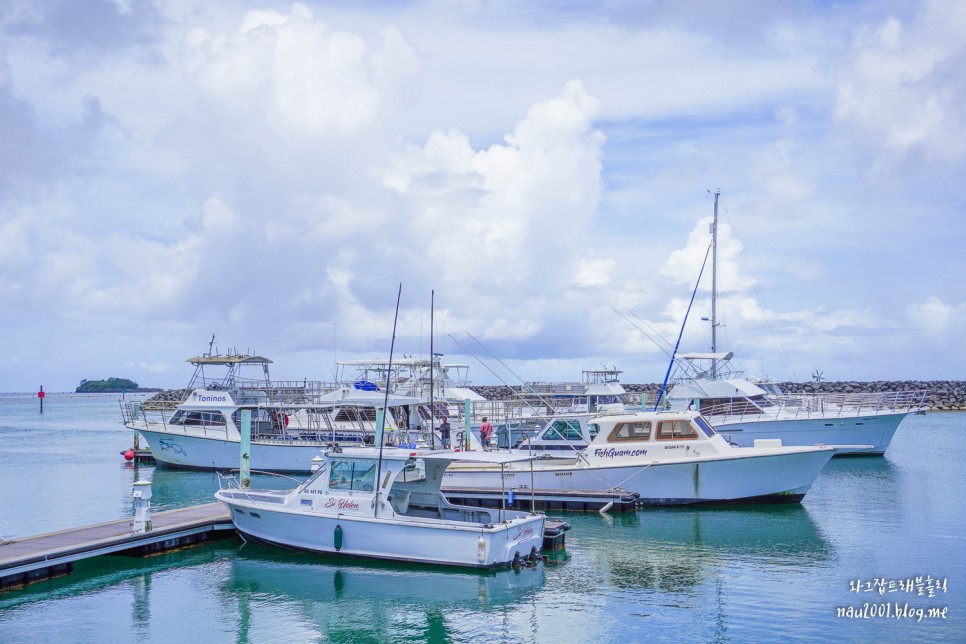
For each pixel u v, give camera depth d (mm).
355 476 21703
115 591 19594
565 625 17219
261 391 42812
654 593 19234
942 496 32094
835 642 16078
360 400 36062
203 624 17547
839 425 43594
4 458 50344
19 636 16750
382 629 17188
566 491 29062
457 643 16391
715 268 50406
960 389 96250
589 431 30469
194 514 25281
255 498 23781
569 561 22141
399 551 20922
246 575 20656
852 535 25031
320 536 21797
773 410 44438
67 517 30047
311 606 18516
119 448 57938
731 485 29109
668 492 29266
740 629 16812
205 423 41469
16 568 19188
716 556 22578
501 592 19312
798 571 21000
